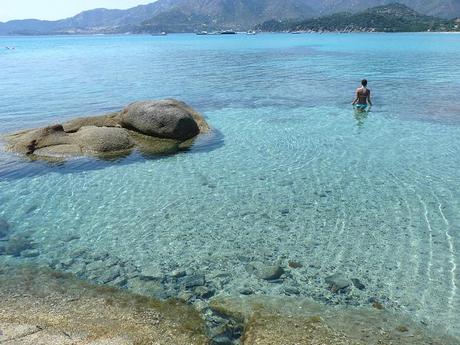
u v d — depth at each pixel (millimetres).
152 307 7520
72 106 24750
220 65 49188
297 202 11867
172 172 14328
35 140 16484
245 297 7805
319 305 7562
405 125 19516
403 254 9219
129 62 55281
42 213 11477
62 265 8930
